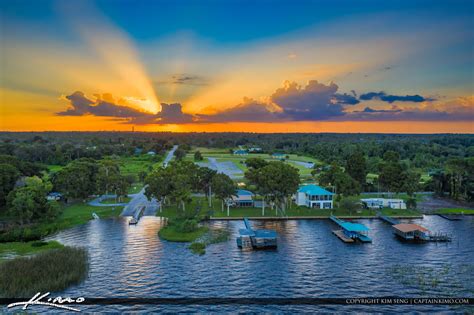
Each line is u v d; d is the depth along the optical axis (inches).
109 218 4963.1
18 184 5812.0
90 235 4092.0
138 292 2578.7
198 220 4731.8
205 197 6407.5
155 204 5841.5
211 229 4387.3
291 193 5103.3
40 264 2918.3
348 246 3710.6
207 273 2942.9
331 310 2315.5
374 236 4116.6
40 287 2573.8
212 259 3287.4
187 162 6318.9
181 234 4045.3
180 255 3390.7
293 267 3083.2
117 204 5812.0
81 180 5816.9
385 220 4901.6
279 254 3437.5
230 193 5113.2
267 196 5339.6
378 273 2942.9
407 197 6461.6
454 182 6466.5
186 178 5364.2
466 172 6314.0
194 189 5959.6
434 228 4495.6
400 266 3110.2
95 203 5900.6
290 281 2778.1
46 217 4517.7
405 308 2338.8
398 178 6067.9
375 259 3299.7
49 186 5561.0
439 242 3878.0
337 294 2546.8
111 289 2628.0
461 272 2970.0
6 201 4808.1
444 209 5536.4
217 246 3693.4
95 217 4977.9
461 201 6195.9
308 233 4232.3
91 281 2768.2
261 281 2778.1
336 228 4475.9
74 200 6112.2
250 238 3897.6
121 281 2773.1
